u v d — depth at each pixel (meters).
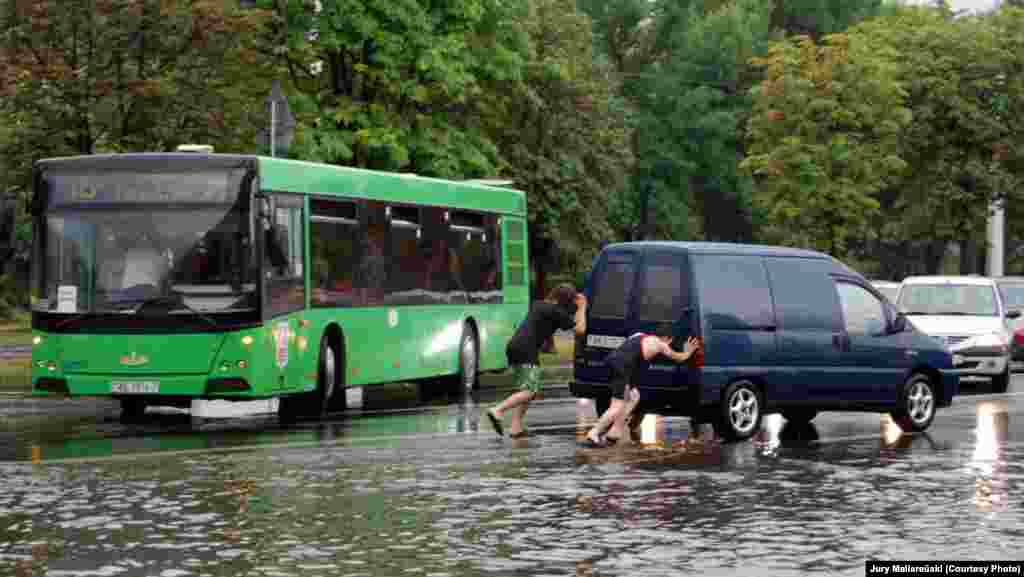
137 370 37.19
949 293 55.47
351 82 67.75
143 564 19.31
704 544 20.86
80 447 32.22
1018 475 28.30
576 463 29.66
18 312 124.88
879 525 22.50
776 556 20.00
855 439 34.91
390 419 39.28
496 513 23.39
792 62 79.25
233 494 25.23
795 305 35.47
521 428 34.62
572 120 97.00
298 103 66.06
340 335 41.69
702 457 30.89
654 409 34.34
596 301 35.59
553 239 96.31
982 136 86.00
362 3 65.19
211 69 55.38
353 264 42.28
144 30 53.50
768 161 78.44
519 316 53.47
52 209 37.91
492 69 70.25
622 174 104.81
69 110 53.84
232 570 18.92
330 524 22.33
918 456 31.41
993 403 47.00
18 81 53.06
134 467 28.70
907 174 88.69
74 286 37.59
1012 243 145.00
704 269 34.31
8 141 54.19
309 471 28.22
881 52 81.56
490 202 51.41
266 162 38.12
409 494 25.31
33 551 20.17
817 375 35.56
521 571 18.91
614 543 20.89
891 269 157.12
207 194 37.44
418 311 46.03
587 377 35.62
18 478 27.09
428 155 67.81
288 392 38.66
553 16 96.06
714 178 159.88
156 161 37.62
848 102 79.12
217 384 37.00
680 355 33.56
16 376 56.16
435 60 65.56
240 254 37.28
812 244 79.31
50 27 53.22
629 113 120.19
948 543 21.03
